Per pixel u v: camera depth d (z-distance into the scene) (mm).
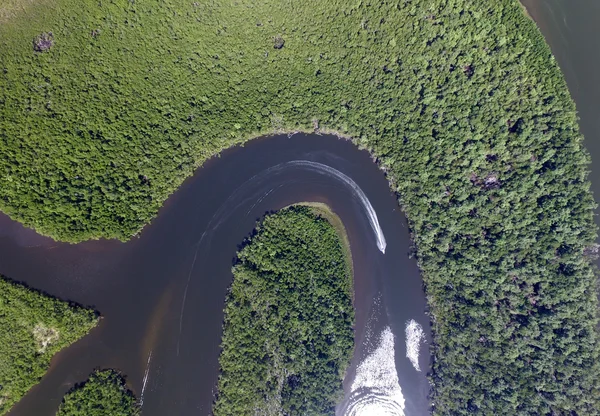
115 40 54281
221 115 56312
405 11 55781
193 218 56219
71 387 50438
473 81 54844
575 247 52000
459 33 54688
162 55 55219
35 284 52031
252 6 55031
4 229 52625
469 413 50906
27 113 52344
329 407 51469
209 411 51594
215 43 55750
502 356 51312
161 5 54062
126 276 54031
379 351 55312
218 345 53188
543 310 51469
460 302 53531
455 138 54938
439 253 55000
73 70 53500
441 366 53625
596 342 50188
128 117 54219
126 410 50156
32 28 53312
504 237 52812
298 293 53500
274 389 50656
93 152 53031
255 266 54375
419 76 56031
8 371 48688
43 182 51781
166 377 52156
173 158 55469
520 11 55094
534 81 53906
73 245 53406
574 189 52812
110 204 53281
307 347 52281
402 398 54375
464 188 54531
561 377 49594
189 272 55000
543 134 53344
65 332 50812
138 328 53062
